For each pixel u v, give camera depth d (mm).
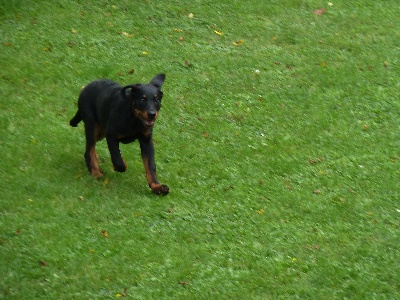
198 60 14609
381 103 13633
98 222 10219
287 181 11484
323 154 12195
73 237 9828
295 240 10172
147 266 9461
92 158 11180
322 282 9422
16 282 9070
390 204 11016
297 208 10852
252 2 16688
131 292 9047
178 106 13188
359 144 12492
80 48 14625
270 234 10266
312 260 9805
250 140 12445
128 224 10219
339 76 14328
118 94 10609
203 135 12523
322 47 15352
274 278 9438
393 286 9438
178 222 10367
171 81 13898
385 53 15195
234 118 13023
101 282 9148
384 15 16594
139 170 11516
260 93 13781
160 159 11789
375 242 10203
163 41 15156
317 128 12859
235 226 10391
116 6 16078
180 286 9211
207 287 9203
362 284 9398
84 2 16078
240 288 9227
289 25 16000
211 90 13773
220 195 11039
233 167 11742
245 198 10992
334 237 10258
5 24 15125
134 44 14961
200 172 11547
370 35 15820
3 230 9844
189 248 9859
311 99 13680
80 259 9461
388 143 12570
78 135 12180
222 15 16172
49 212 10242
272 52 15086
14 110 12625
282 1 16797
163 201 10750
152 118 10219
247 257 9766
